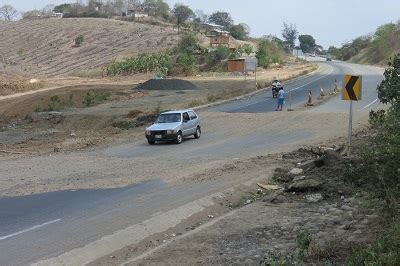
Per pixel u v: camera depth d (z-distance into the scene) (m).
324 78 70.12
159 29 158.50
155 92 57.91
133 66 98.69
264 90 56.09
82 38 148.00
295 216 11.19
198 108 41.66
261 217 11.30
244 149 23.16
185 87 61.19
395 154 8.69
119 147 26.45
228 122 33.69
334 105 40.19
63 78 96.31
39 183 16.59
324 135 25.97
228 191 14.17
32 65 133.50
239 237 9.88
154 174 17.52
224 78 79.62
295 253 8.27
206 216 12.33
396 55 13.61
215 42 131.25
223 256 8.77
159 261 8.69
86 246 9.72
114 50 140.00
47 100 54.69
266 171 16.75
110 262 9.09
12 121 42.50
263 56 108.69
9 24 186.50
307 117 33.28
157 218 11.57
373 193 9.45
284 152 21.03
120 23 171.12
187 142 27.14
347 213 10.74
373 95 46.50
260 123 32.41
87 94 53.75
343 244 8.46
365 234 8.96
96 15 194.12
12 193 15.12
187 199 13.52
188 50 112.62
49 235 10.59
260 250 8.97
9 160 23.19
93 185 15.98
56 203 13.62
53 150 26.27
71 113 40.81
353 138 22.08
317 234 9.46
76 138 30.77
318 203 12.15
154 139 26.67
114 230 10.79
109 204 13.30
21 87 71.50
